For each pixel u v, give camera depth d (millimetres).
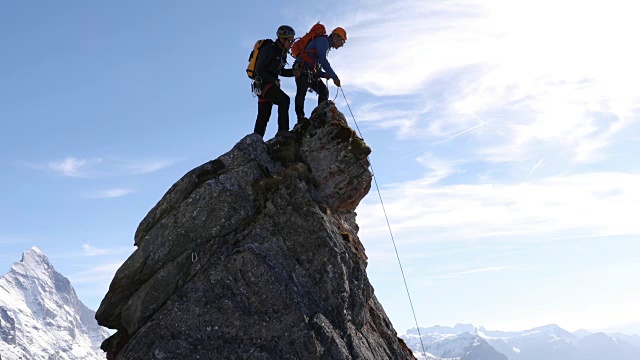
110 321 12742
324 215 13383
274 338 11734
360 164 14828
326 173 14641
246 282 12094
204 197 12953
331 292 12734
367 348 13133
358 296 13266
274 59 16094
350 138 14859
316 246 12945
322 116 14961
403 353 14562
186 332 11781
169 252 12664
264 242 12734
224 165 13727
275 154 14320
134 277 12617
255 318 11867
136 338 11766
